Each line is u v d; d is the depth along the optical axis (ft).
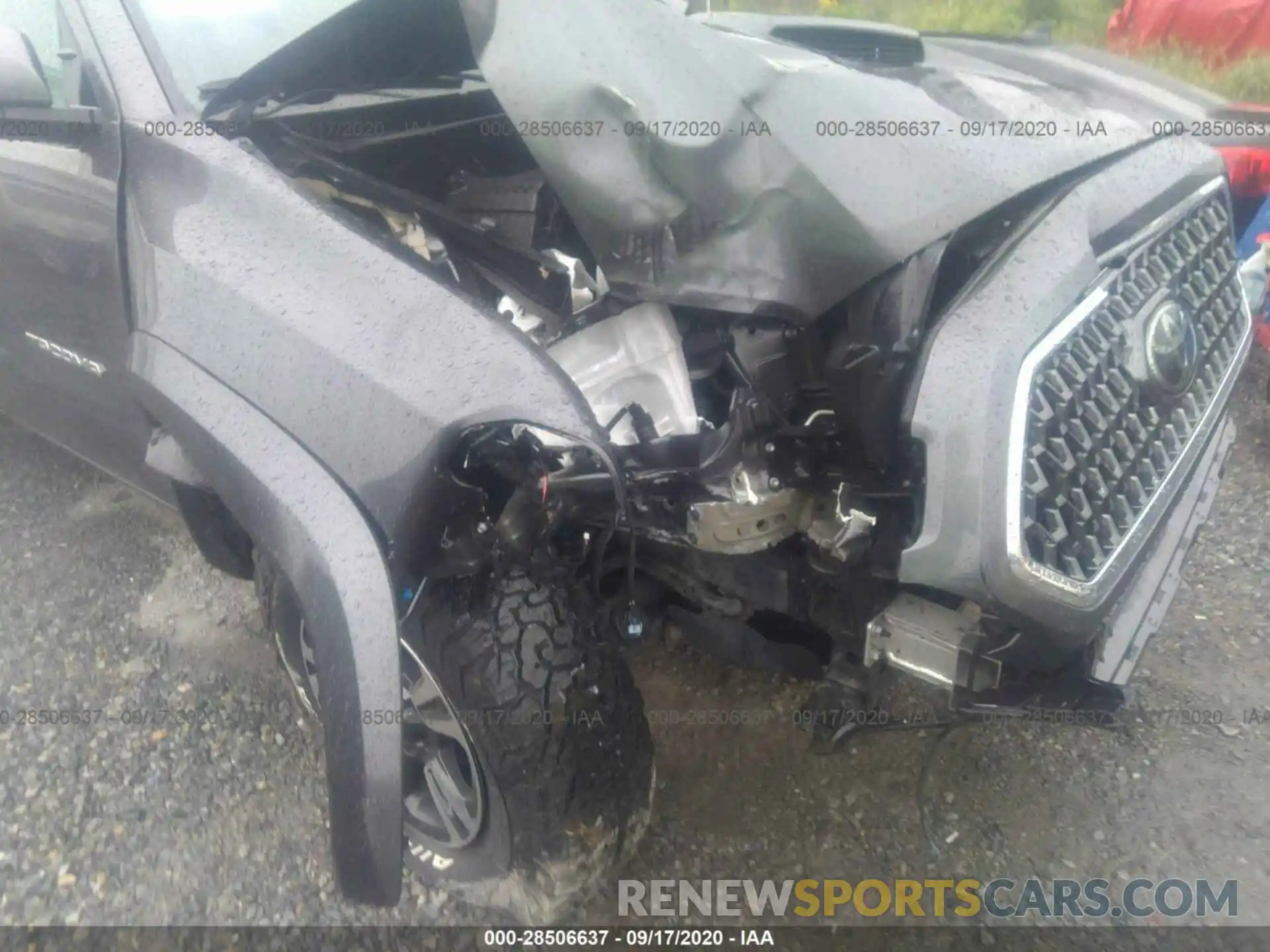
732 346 6.29
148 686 8.38
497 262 6.89
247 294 5.84
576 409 5.05
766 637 7.09
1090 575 5.51
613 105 5.76
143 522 10.52
